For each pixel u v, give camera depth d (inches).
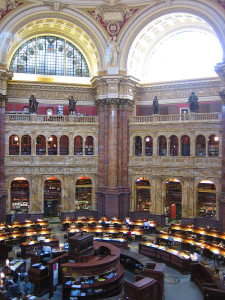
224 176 1371.8
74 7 1549.0
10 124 1513.3
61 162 1566.2
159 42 1715.1
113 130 1562.5
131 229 1311.5
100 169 1592.0
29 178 1545.3
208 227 1302.9
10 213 1504.7
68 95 1691.7
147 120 1578.5
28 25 1556.3
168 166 1502.2
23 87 1628.9
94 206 1609.3
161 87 1647.4
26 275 899.4
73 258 864.3
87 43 1692.9
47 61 1718.8
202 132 1454.2
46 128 1553.9
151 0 1507.1
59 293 864.3
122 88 1573.6
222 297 769.6
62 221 1427.2
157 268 832.9
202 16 1433.3
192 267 951.6
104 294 837.8
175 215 1620.3
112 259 872.3
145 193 1612.9
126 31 1563.7
